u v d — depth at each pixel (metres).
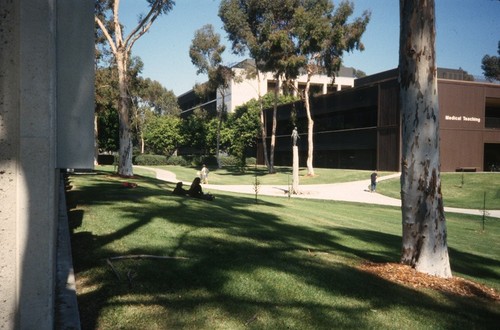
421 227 6.23
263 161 67.56
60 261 4.05
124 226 7.18
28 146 1.92
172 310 3.68
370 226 13.52
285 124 63.25
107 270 4.59
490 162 44.75
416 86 6.16
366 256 7.27
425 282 5.79
